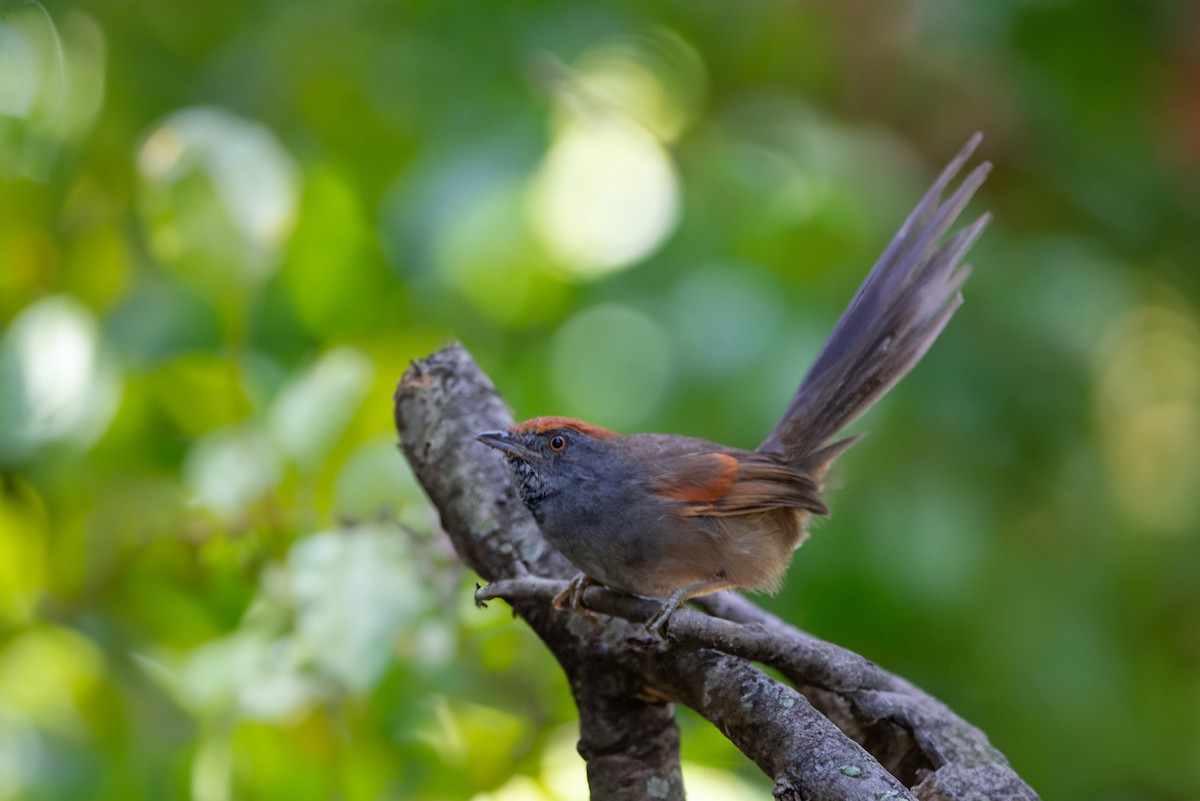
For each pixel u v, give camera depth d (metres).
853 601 10.98
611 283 11.59
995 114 12.28
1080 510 11.85
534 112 12.02
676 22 13.54
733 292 10.91
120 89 12.31
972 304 11.70
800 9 12.80
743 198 11.44
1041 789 11.52
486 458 7.95
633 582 8.34
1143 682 12.57
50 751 8.79
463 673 8.70
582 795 8.45
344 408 8.94
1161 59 12.91
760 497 8.29
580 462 8.16
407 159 12.55
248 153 9.23
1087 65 13.30
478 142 11.86
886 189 11.62
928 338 8.93
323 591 8.07
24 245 10.68
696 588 8.22
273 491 8.90
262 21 13.02
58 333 9.19
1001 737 11.62
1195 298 13.82
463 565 8.47
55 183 10.98
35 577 9.05
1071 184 12.68
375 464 8.90
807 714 6.11
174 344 10.58
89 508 9.19
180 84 12.94
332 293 11.12
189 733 8.81
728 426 10.73
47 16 12.07
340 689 8.06
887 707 6.86
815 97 13.27
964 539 10.83
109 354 9.49
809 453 9.09
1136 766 12.25
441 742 8.54
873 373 9.02
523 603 7.24
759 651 5.95
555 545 8.20
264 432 9.02
